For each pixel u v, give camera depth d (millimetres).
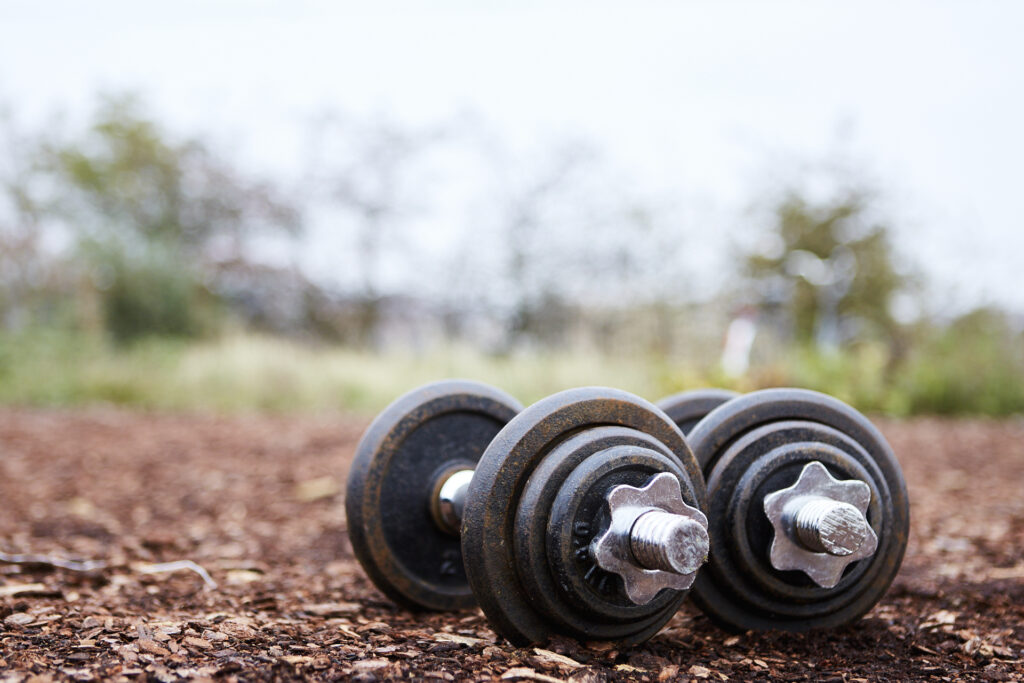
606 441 2291
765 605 2545
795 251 19844
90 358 14211
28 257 15289
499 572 2271
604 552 2170
